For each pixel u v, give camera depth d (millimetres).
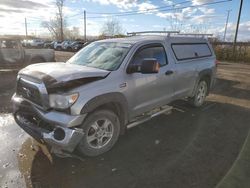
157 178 2893
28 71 3299
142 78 3766
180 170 3061
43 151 3479
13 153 3408
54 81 2889
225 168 3098
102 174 2975
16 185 2717
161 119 4934
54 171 3006
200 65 5367
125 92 3482
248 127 4570
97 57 3895
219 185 2701
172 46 4621
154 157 3389
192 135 4152
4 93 6984
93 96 3023
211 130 4395
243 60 21344
